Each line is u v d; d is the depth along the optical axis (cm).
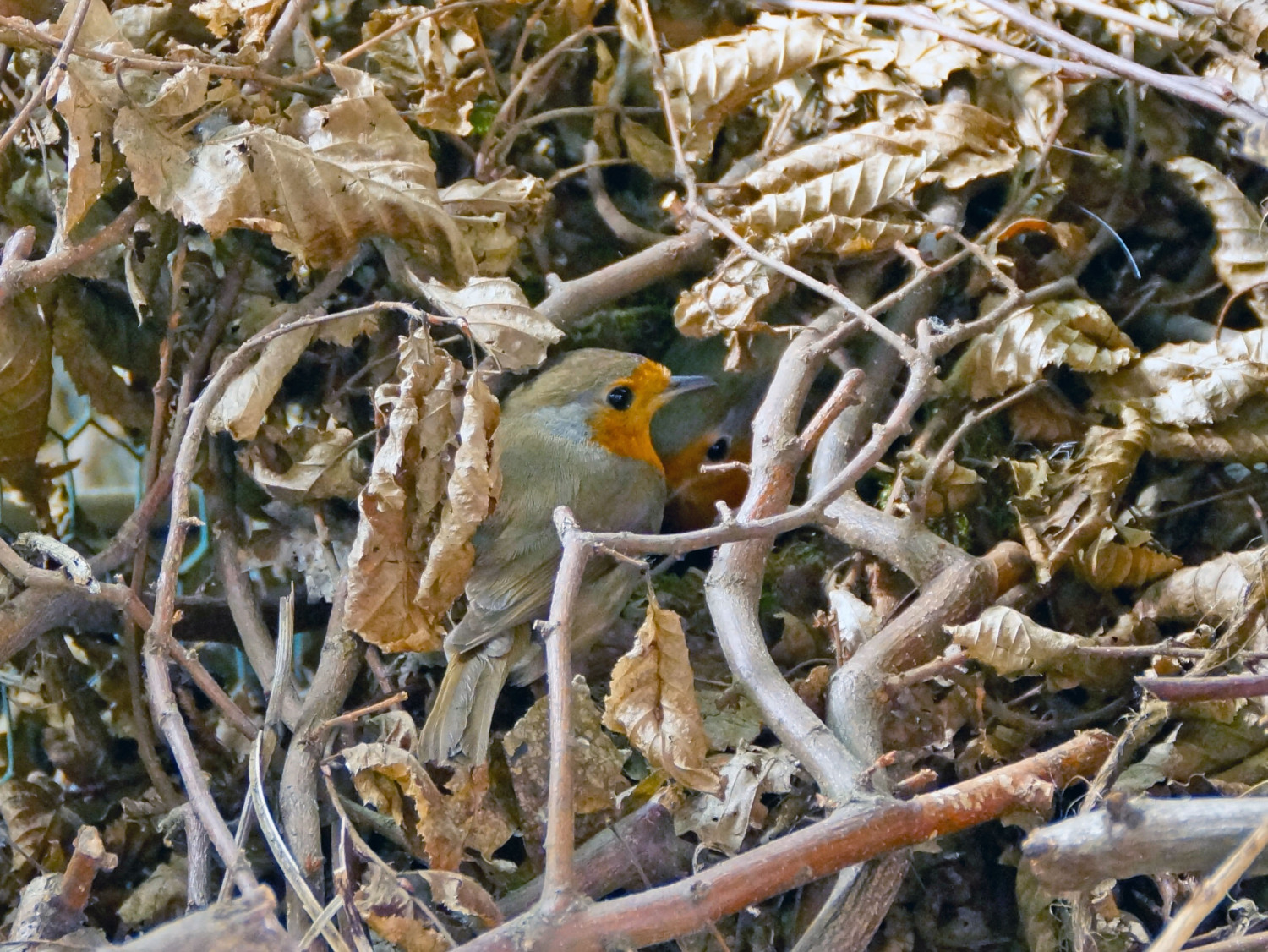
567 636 342
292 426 516
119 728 507
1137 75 511
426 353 415
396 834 431
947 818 363
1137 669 470
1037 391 544
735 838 409
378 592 415
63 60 426
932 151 543
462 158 577
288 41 532
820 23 577
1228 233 536
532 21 571
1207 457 514
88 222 504
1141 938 397
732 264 537
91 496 545
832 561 535
